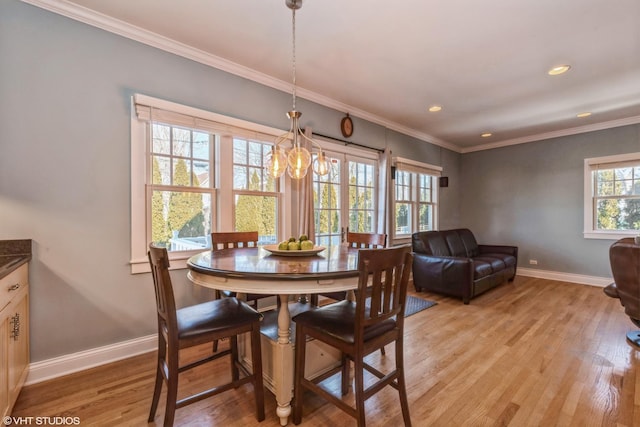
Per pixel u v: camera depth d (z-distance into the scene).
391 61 2.69
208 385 1.90
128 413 1.62
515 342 2.55
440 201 5.54
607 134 4.44
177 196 2.54
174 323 1.36
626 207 4.35
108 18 2.11
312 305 2.43
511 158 5.44
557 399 1.77
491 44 2.41
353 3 1.93
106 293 2.16
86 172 2.08
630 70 2.84
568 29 2.21
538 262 5.13
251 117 2.92
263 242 3.09
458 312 3.33
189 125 2.49
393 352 2.39
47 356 1.95
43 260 1.93
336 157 3.83
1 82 1.82
